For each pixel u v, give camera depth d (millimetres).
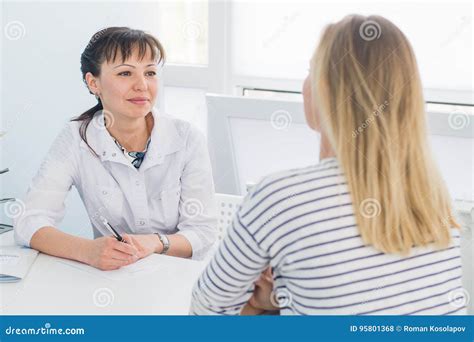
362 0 2529
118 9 2699
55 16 2492
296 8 2654
